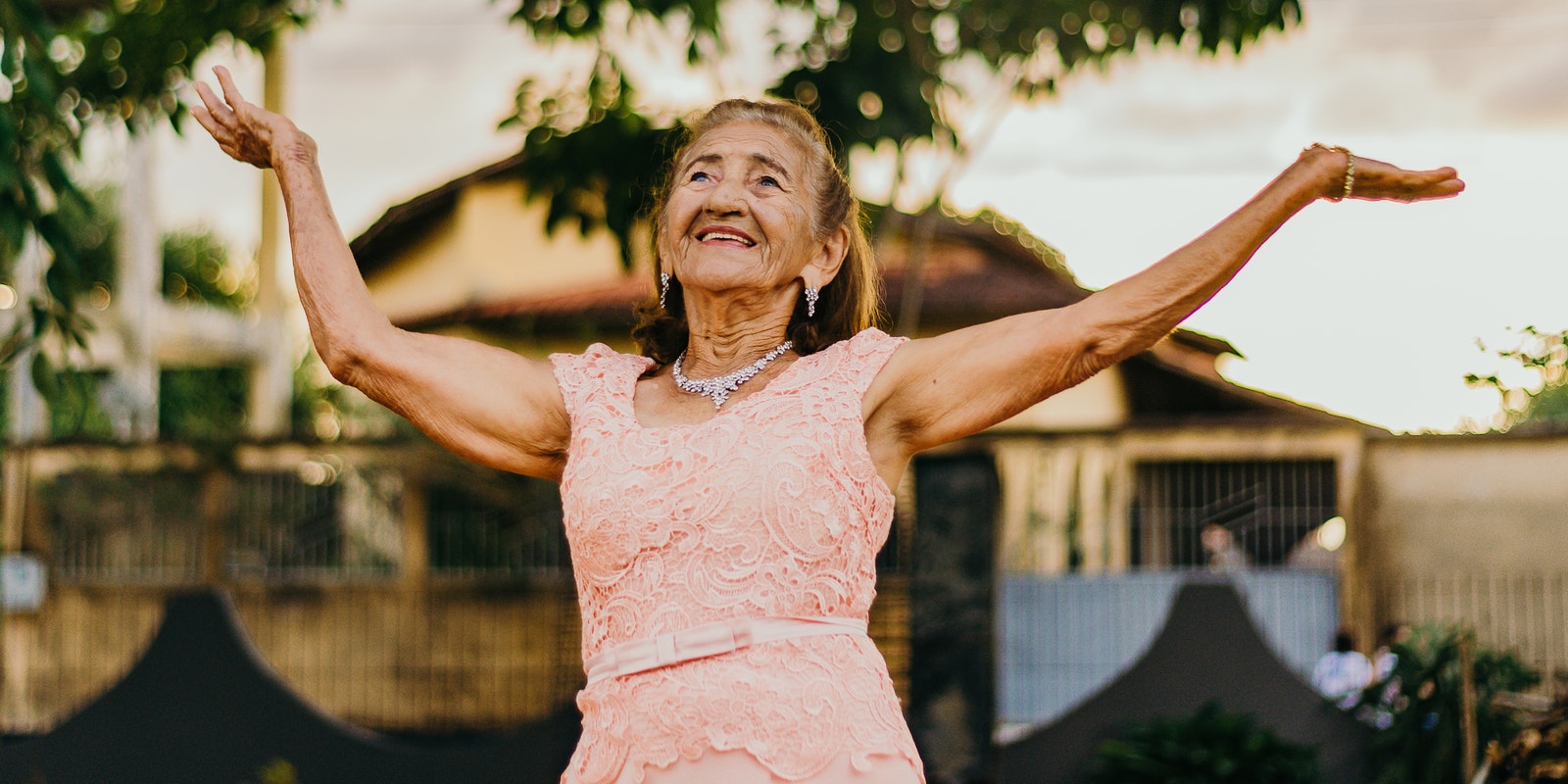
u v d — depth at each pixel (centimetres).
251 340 1962
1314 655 1255
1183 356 1736
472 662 1260
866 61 782
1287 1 759
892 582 852
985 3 800
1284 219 188
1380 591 1223
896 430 200
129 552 1327
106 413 1694
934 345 199
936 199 886
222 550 1316
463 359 208
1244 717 770
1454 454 1223
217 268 3177
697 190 208
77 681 1297
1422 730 725
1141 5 774
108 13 807
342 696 1275
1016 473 1320
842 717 184
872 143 775
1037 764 799
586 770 192
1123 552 1306
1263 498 1291
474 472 1278
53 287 584
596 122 809
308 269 208
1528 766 524
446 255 1825
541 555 1283
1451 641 727
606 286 1727
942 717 796
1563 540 1195
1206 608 802
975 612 804
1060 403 1645
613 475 190
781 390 194
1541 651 1187
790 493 185
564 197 811
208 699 823
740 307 210
